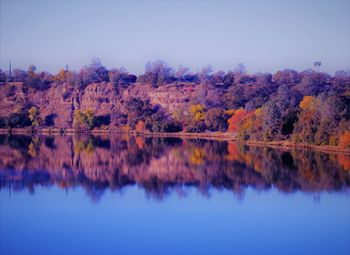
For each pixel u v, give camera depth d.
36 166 75.31
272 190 56.00
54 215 44.25
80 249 34.88
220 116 156.00
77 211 45.75
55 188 57.09
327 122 97.38
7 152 94.56
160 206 48.09
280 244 36.16
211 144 115.44
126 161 83.38
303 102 127.56
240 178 64.50
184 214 44.81
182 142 123.62
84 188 57.47
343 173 66.25
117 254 33.94
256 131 118.56
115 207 47.53
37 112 186.25
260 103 157.00
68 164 78.69
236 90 190.62
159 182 62.22
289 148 100.06
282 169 71.12
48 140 129.62
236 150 98.88
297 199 50.97
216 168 74.00
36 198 51.38
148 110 186.50
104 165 78.25
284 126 110.88
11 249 34.88
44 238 37.34
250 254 34.03
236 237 37.78
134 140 132.00
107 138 140.75
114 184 60.41
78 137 144.88
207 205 48.56
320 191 54.94
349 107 98.19
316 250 34.81
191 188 57.78
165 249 34.94
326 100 99.25
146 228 40.16
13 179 62.81
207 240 37.09
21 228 39.94
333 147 94.12
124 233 38.78
